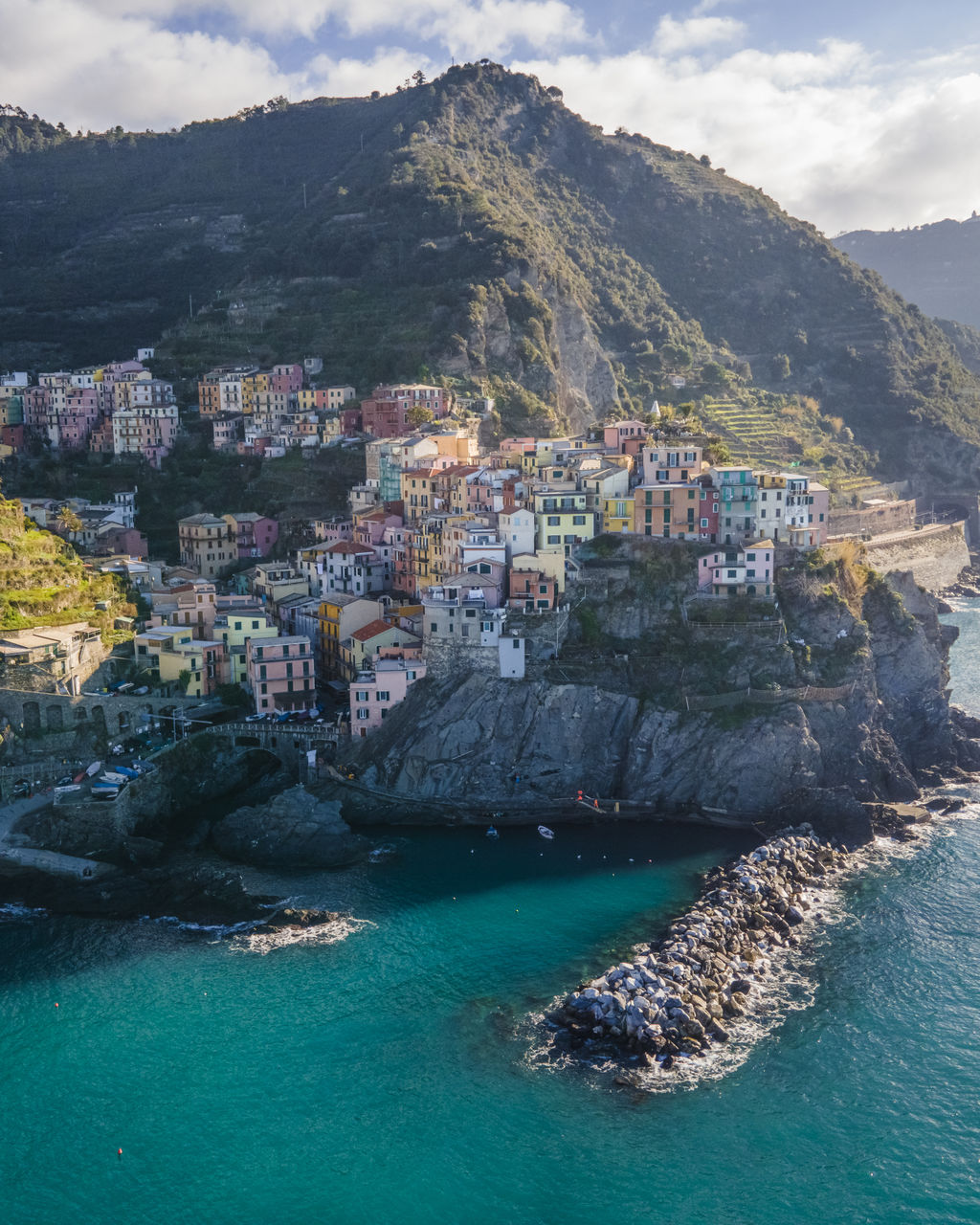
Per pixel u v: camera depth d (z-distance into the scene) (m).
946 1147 94.38
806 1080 102.25
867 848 149.00
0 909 133.25
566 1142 95.19
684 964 115.19
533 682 165.12
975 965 119.88
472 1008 112.81
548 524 180.12
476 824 158.62
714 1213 87.44
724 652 167.25
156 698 170.75
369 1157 93.44
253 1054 106.56
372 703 167.12
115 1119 98.44
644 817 159.62
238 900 133.50
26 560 189.25
